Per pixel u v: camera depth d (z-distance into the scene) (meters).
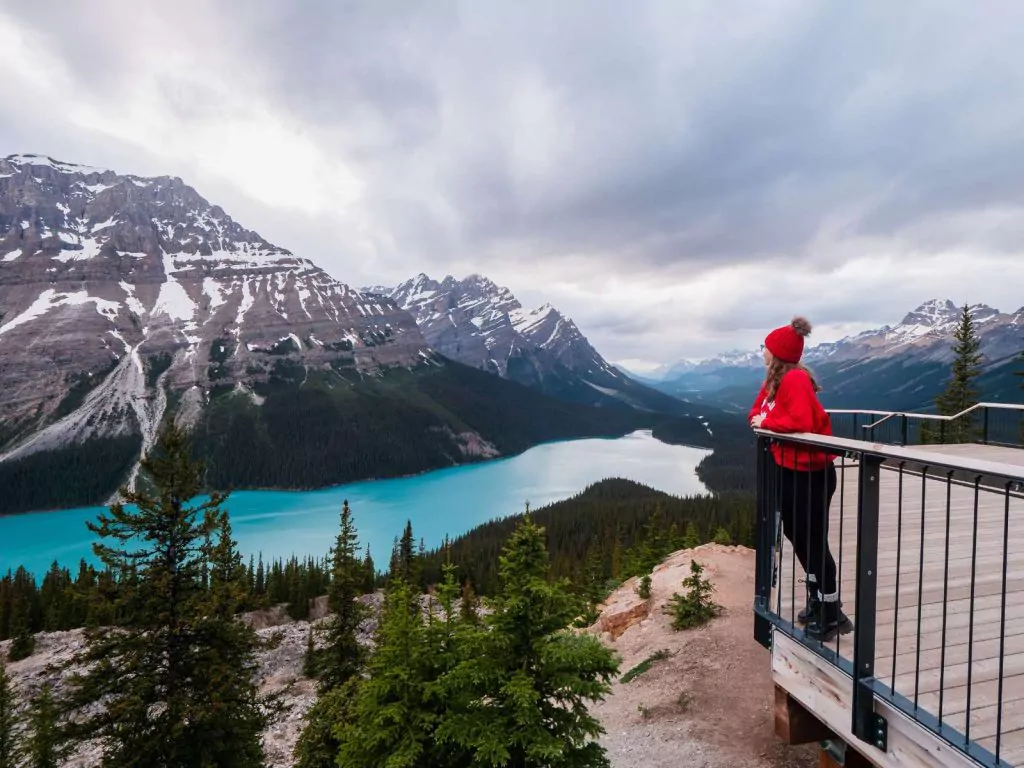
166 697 12.87
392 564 51.31
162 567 13.59
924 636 4.15
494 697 6.62
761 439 4.99
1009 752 2.85
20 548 106.44
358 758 6.81
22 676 37.28
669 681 10.19
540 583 6.50
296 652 40.25
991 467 2.60
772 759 7.28
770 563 4.96
